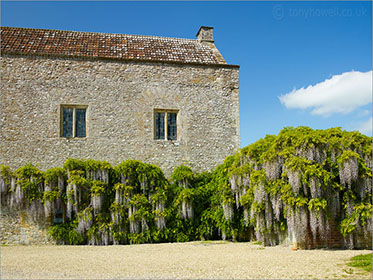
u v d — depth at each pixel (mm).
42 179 13047
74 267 7914
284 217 10766
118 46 15883
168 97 15078
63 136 14070
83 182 12898
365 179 10469
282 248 10898
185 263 8297
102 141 14188
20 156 13469
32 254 10172
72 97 14250
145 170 13680
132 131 14508
